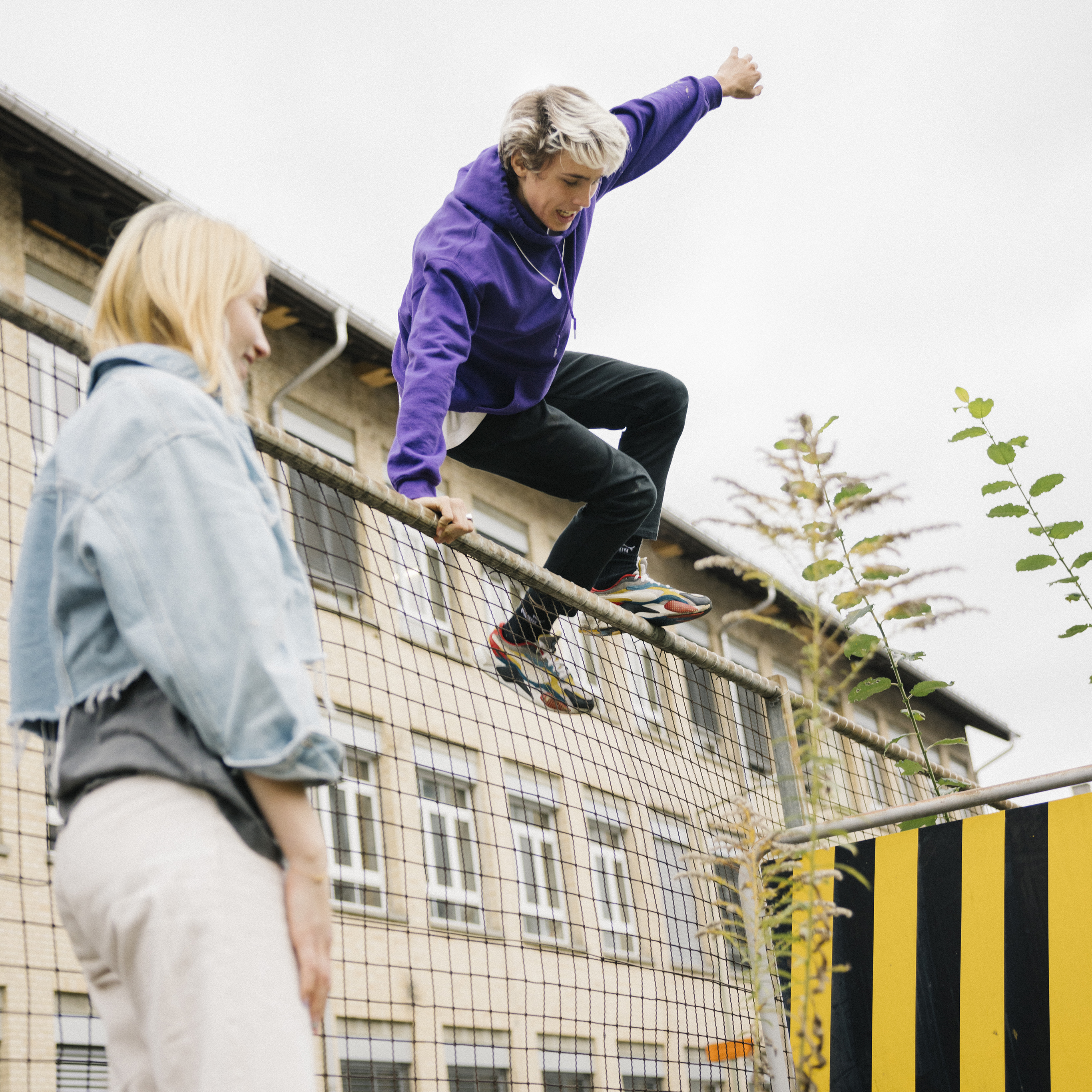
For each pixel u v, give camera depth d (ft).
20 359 7.32
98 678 4.17
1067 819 10.15
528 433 11.51
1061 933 9.90
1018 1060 9.81
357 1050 17.44
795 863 7.23
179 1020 3.67
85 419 4.42
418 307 10.72
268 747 3.91
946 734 85.25
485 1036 22.63
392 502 9.07
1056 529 13.01
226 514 4.15
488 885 36.06
